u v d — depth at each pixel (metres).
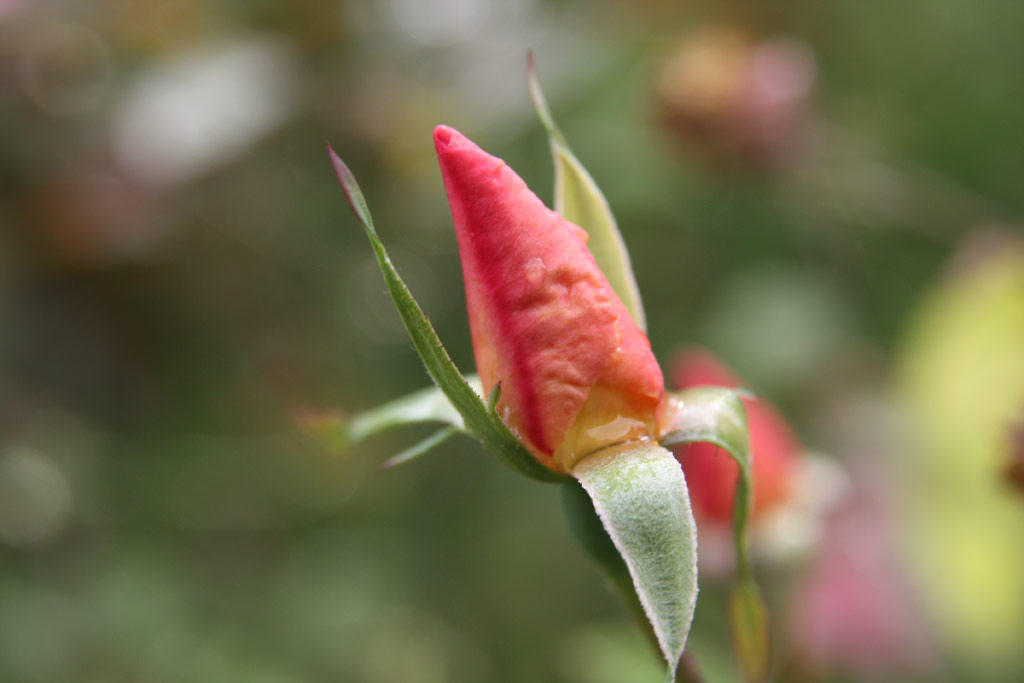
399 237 0.47
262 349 0.52
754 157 0.41
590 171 0.45
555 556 0.49
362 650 0.49
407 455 0.20
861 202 0.45
